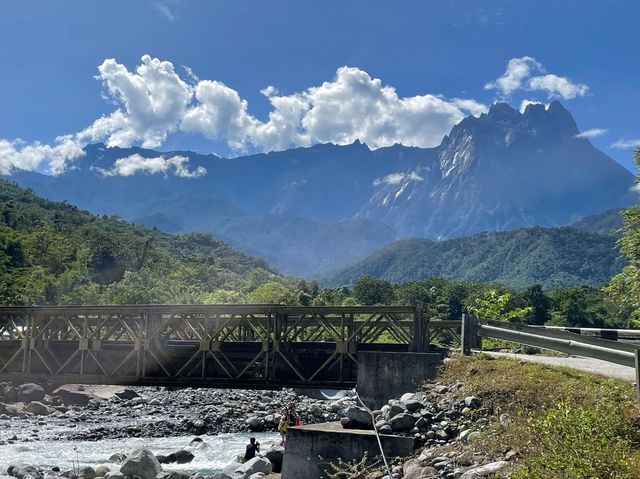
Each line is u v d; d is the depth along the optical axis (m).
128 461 22.14
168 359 30.45
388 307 27.30
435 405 18.77
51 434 33.12
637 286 32.88
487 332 23.47
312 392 50.06
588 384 17.05
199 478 21.88
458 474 13.38
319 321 28.34
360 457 16.55
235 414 39.00
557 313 137.75
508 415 16.62
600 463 10.91
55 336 33.34
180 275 194.12
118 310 30.69
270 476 20.56
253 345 30.14
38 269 146.62
